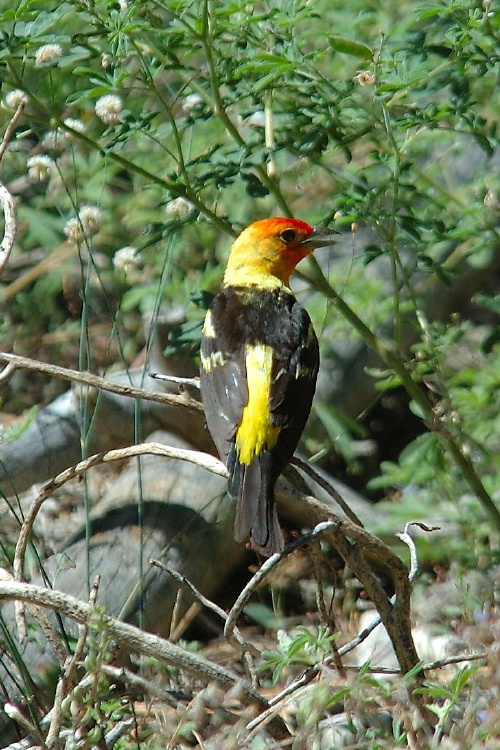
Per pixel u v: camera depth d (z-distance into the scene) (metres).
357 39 10.97
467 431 11.95
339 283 13.12
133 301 12.75
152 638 7.52
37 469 12.62
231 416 8.93
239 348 9.39
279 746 7.55
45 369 8.43
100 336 14.48
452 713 8.19
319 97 10.10
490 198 10.82
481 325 13.81
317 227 10.75
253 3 9.88
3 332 14.72
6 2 11.76
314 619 11.41
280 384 9.06
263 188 10.01
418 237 10.05
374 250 10.48
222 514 11.51
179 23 9.82
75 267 14.46
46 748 7.35
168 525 11.38
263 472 8.58
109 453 8.48
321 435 13.17
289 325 9.69
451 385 12.20
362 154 13.55
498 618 8.36
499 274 14.06
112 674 7.89
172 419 12.16
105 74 9.83
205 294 10.87
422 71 9.62
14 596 7.44
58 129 10.46
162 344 12.20
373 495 13.77
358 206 10.11
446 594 10.66
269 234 10.62
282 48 9.83
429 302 13.58
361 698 7.11
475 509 11.48
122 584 10.96
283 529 12.28
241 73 9.98
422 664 7.23
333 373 13.23
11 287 14.64
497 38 9.73
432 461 11.48
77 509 12.59
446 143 13.67
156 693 7.92
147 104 13.79
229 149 10.46
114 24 9.41
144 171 10.16
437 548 11.37
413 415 14.48
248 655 8.83
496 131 11.47
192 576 11.27
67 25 11.71
